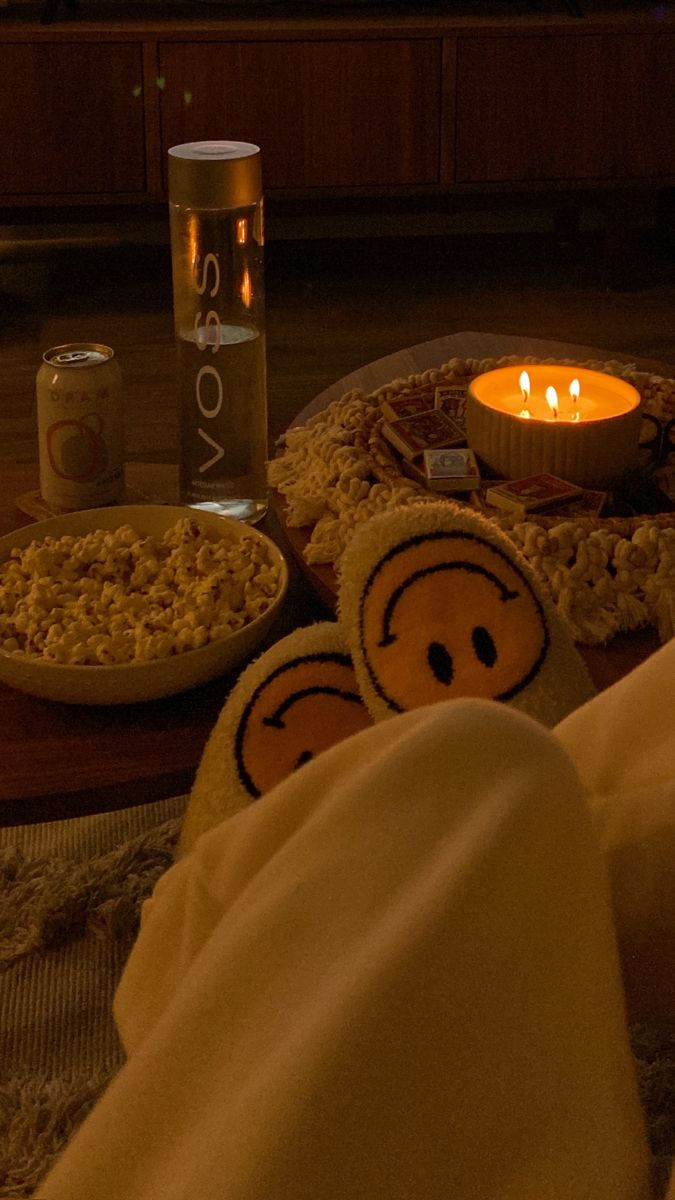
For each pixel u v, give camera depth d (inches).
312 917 11.1
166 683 28.5
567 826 11.2
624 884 13.0
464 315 109.5
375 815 11.5
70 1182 11.2
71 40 100.3
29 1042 38.4
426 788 11.5
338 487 35.1
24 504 40.5
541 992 10.8
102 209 107.0
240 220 36.0
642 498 36.3
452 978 10.3
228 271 36.4
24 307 110.2
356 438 38.3
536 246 126.8
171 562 32.5
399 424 38.8
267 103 104.3
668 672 13.9
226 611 30.4
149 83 102.5
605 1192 10.2
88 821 48.2
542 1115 10.5
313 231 130.0
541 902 10.9
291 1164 9.7
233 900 14.0
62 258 122.0
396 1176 10.0
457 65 105.0
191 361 37.2
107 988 40.6
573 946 11.1
